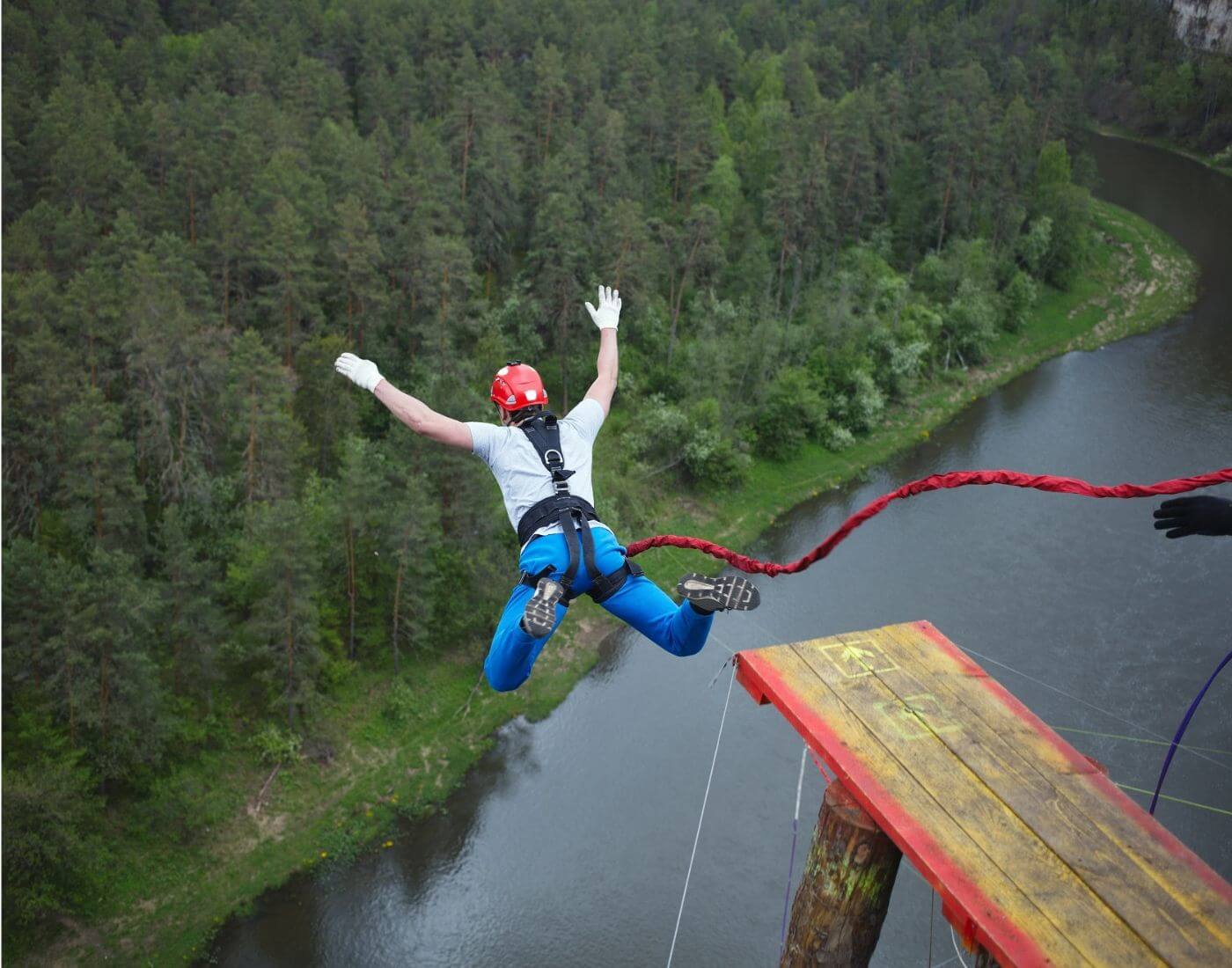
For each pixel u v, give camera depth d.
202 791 36.31
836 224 77.81
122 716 34.34
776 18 119.31
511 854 35.69
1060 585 48.00
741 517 54.75
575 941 32.94
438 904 34.09
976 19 119.75
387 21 91.69
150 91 69.56
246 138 61.75
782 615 46.72
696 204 77.44
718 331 65.56
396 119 79.69
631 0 113.19
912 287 77.56
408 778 38.38
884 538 51.88
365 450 45.81
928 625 7.03
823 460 59.50
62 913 32.53
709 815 37.19
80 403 40.72
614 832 36.59
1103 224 88.56
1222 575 47.91
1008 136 86.25
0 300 43.50
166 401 46.84
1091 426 62.66
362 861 35.47
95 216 55.28
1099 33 119.81
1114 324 76.25
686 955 32.53
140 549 42.59
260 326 55.62
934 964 30.73
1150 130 110.94
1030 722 6.17
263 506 39.94
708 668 43.75
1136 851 5.35
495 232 66.38
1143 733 39.34
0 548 36.78
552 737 40.38
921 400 66.00
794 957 6.14
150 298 44.50
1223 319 76.25
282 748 37.88
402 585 41.06
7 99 60.22
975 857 5.27
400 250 58.47
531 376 6.30
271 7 90.94
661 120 78.00
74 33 74.19
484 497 43.50
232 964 32.19
